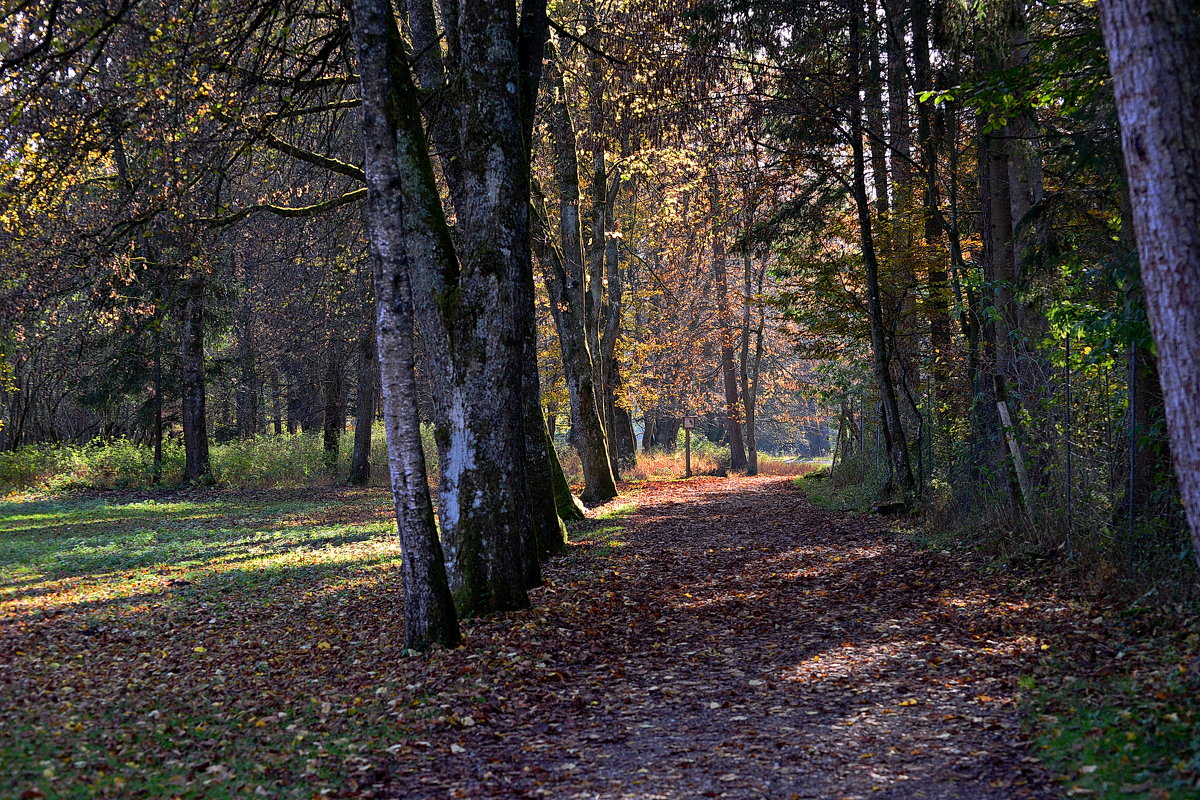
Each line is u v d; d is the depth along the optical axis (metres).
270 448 31.56
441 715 5.93
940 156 16.25
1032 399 10.18
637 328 35.59
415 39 11.45
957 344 15.89
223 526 18.34
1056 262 10.94
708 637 8.00
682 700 6.17
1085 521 9.11
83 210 12.88
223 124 10.64
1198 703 4.69
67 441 34.56
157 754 5.21
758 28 14.39
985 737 4.93
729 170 16.61
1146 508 7.68
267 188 17.39
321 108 11.72
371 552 14.08
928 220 16.72
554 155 20.50
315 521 19.30
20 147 9.57
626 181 27.98
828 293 17.38
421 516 7.53
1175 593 6.82
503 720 5.88
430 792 4.66
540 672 6.93
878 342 16.02
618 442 35.47
